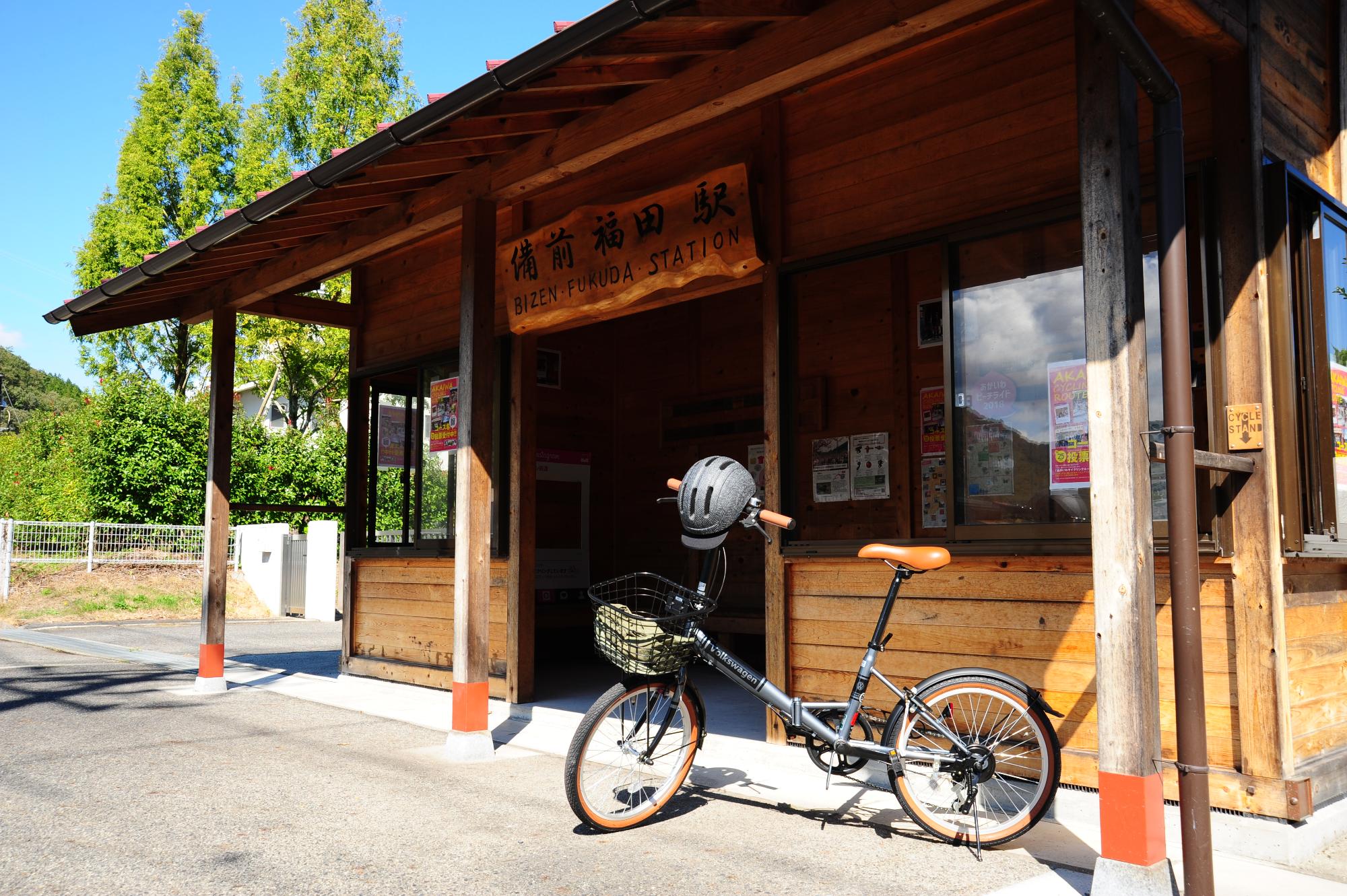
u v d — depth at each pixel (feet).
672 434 28.35
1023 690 11.06
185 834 11.41
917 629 13.69
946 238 13.64
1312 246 12.62
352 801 13.00
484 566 16.35
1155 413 11.78
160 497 57.11
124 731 18.07
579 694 21.49
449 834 11.47
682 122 13.26
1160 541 11.57
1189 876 8.93
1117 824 9.05
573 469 28.60
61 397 175.22
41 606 46.55
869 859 10.58
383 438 25.08
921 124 14.08
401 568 23.93
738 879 9.90
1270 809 10.53
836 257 14.88
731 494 12.07
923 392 19.54
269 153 73.51
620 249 17.61
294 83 72.38
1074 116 12.50
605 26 10.44
